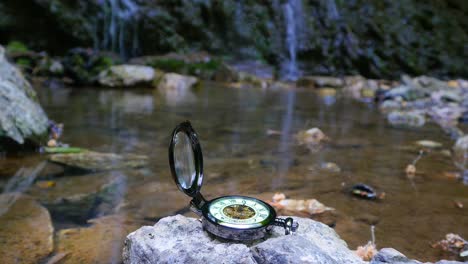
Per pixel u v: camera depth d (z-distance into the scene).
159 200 0.48
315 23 2.17
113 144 0.72
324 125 0.97
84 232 0.40
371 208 0.48
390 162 0.67
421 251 0.39
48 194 0.49
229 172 0.58
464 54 2.16
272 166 0.62
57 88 1.42
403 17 2.20
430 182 0.58
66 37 1.89
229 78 1.83
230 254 0.27
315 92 1.66
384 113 1.20
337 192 0.53
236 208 0.30
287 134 0.85
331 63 2.13
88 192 0.50
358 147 0.77
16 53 1.57
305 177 0.58
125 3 1.99
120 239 0.39
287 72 2.10
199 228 0.31
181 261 0.28
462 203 0.50
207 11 2.06
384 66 2.08
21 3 1.81
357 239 0.41
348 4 2.19
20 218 0.43
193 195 0.31
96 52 1.73
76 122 0.90
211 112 1.08
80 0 1.91
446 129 0.99
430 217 0.46
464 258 0.38
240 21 2.11
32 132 0.66
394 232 0.42
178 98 1.32
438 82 1.68
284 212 0.46
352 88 1.78
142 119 0.95
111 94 1.35
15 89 0.71
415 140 0.85
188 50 2.04
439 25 2.21
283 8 2.15
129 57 2.01
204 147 0.72
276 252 0.27
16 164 0.60
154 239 0.30
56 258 0.35
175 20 2.03
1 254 0.36
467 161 0.69
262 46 2.12
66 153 0.66
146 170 0.58
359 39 2.13
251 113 1.10
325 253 0.28
